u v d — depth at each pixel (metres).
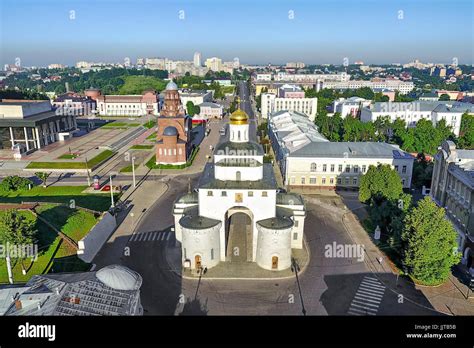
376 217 70.19
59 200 88.62
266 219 59.53
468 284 55.91
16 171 115.31
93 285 36.94
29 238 56.09
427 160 117.38
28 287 38.03
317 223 76.50
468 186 62.72
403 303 51.09
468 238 61.47
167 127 121.44
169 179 108.25
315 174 98.00
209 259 58.94
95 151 136.88
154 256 63.38
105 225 70.69
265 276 57.12
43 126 145.88
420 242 53.88
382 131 162.25
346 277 57.28
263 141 146.38
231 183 60.25
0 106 140.75
